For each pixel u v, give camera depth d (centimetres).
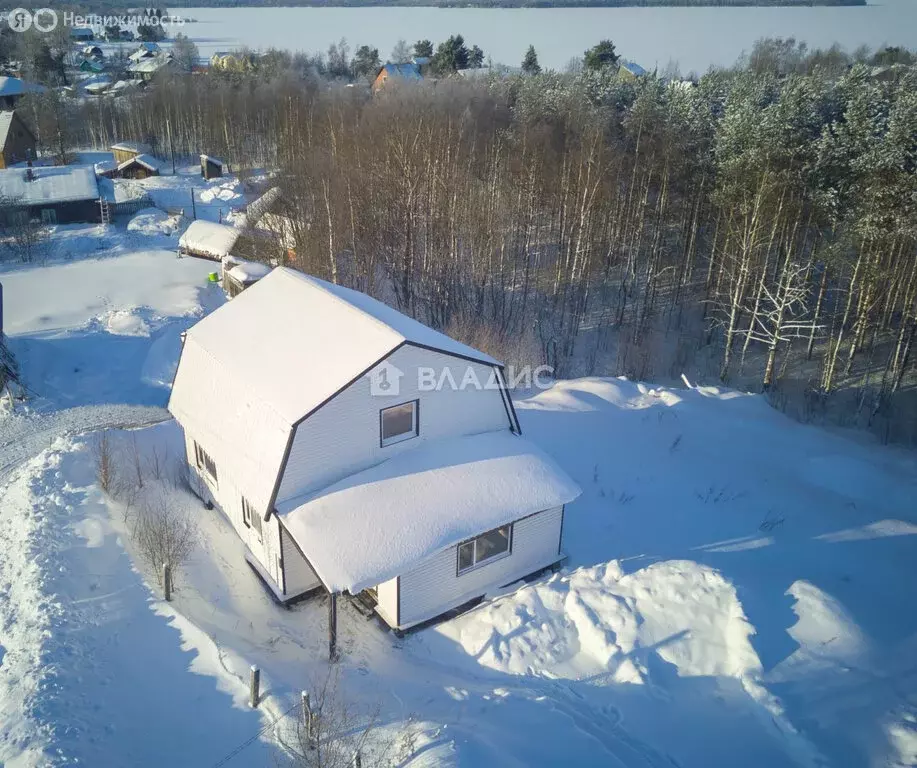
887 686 1299
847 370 3359
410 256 3688
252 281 3831
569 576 1598
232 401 1720
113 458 2077
